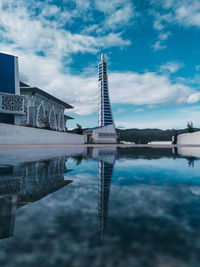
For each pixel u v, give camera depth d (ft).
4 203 5.62
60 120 265.13
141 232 3.60
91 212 4.82
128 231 3.64
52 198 6.20
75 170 12.85
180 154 32.17
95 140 214.90
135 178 10.14
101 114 290.15
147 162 19.08
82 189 7.50
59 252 2.87
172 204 5.58
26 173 11.28
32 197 6.28
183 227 3.86
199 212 4.87
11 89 117.50
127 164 17.22
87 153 33.76
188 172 12.49
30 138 77.10
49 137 94.32
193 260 2.59
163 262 2.53
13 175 10.57
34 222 4.15
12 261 2.60
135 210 4.99
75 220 4.26
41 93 187.11
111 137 225.35
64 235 3.48
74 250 2.93
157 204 5.57
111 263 2.51
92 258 2.66
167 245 3.05
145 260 2.58
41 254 2.80
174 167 15.15
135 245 3.07
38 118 181.68
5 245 3.10
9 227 3.84
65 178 9.89
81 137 146.00
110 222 4.14
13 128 67.10
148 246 3.02
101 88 294.87
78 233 3.57
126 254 2.77
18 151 34.91
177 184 8.59
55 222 4.15
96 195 6.59
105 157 25.16
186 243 3.13
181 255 2.73
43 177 10.07
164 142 189.88
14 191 7.07
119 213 4.74
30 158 21.29
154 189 7.59
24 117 154.20
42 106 195.42
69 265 2.48
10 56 122.62
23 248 3.01
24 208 5.16
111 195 6.63
